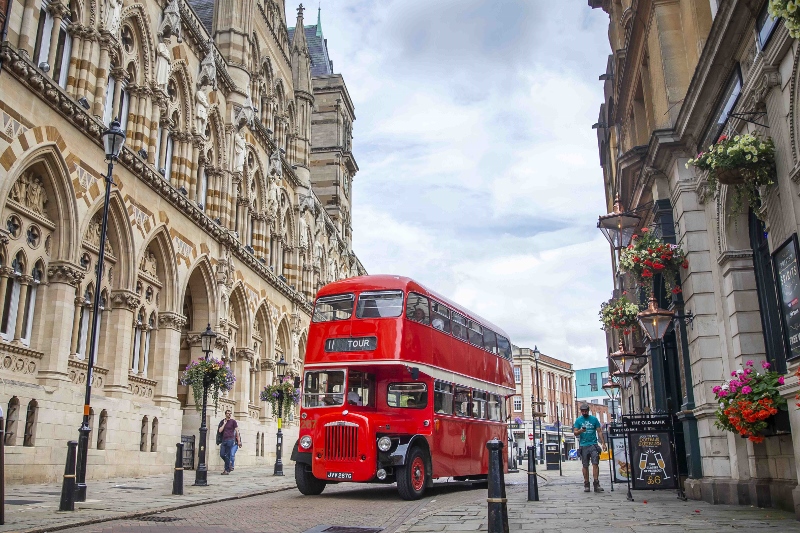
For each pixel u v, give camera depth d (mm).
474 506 14469
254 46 37750
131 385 23094
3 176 16250
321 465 16969
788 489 12602
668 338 20656
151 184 23469
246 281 33062
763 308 14195
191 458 27375
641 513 12734
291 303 41406
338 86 63719
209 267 28641
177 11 25281
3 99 16203
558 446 40656
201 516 12977
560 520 11672
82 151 19453
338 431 16922
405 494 16750
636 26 22234
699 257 16375
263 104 39719
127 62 23078
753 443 14000
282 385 30891
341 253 59156
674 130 17000
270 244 39281
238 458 31047
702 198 16078
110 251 21844
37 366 18016
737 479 14484
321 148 62281
